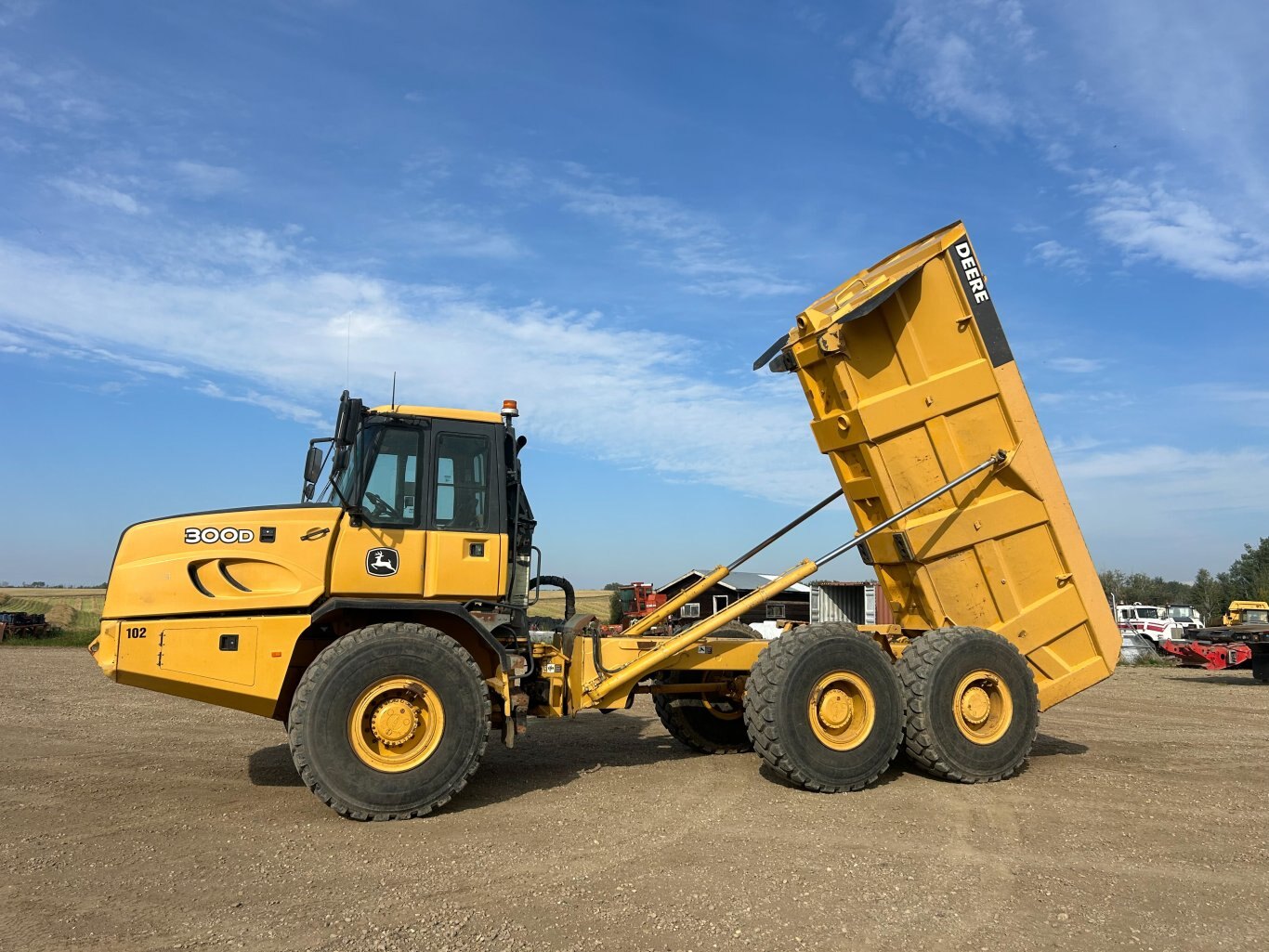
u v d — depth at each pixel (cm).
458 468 644
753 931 371
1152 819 564
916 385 710
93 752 805
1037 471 725
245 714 1084
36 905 400
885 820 554
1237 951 358
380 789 550
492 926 376
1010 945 361
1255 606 2628
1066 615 742
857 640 654
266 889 423
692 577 2316
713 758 782
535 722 1034
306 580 599
